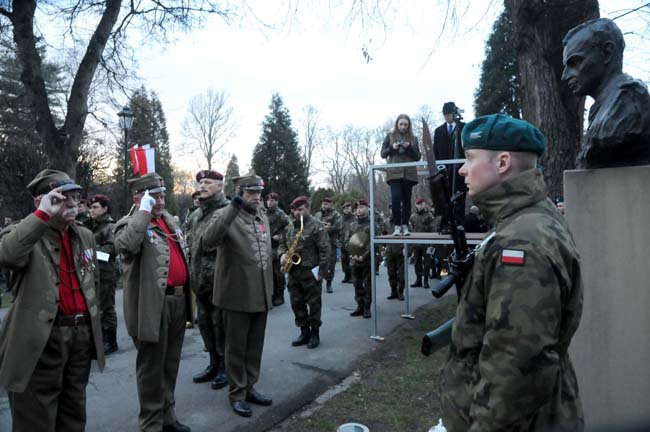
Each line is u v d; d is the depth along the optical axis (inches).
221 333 178.5
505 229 54.7
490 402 49.1
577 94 110.6
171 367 141.5
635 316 99.0
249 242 155.6
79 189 106.7
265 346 232.5
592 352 103.5
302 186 1402.6
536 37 211.3
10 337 98.9
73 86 447.2
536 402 47.9
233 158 1812.3
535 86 211.8
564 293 50.8
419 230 413.7
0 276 445.1
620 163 103.9
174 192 1486.2
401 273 350.3
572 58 106.7
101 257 200.1
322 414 153.9
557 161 207.8
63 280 107.6
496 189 58.9
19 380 96.7
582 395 104.2
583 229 105.5
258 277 155.0
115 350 230.1
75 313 108.4
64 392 109.1
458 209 119.5
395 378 185.2
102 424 147.4
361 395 169.0
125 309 134.7
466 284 58.9
